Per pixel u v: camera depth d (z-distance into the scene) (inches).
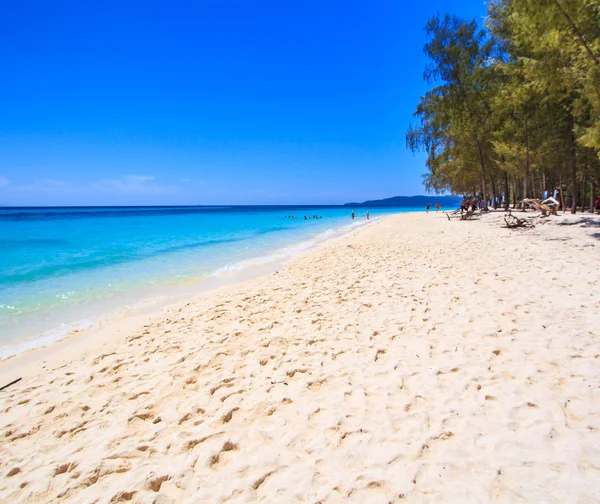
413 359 170.6
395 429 120.3
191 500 97.0
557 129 768.3
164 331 241.6
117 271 495.2
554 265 336.8
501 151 880.9
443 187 1499.8
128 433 129.0
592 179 895.1
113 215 2952.8
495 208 1237.7
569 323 196.2
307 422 128.4
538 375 145.9
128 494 100.0
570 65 482.3
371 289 304.5
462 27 896.9
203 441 121.6
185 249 746.2
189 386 161.2
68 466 113.2
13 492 103.2
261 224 1718.8
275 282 371.6
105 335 249.0
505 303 238.8
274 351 192.9
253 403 143.6
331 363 174.1
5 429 136.0
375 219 1851.6
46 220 2063.2
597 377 140.9
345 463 106.6
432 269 363.3
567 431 111.8
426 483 96.3
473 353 170.9
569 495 88.5
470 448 108.1
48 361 209.5
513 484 93.5
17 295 364.5
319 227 1446.9
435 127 1060.5
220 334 225.8
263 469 106.8
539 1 421.1
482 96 901.8
